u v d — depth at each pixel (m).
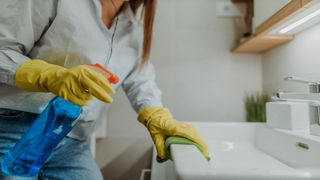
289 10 0.76
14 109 0.64
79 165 0.79
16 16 0.59
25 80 0.53
